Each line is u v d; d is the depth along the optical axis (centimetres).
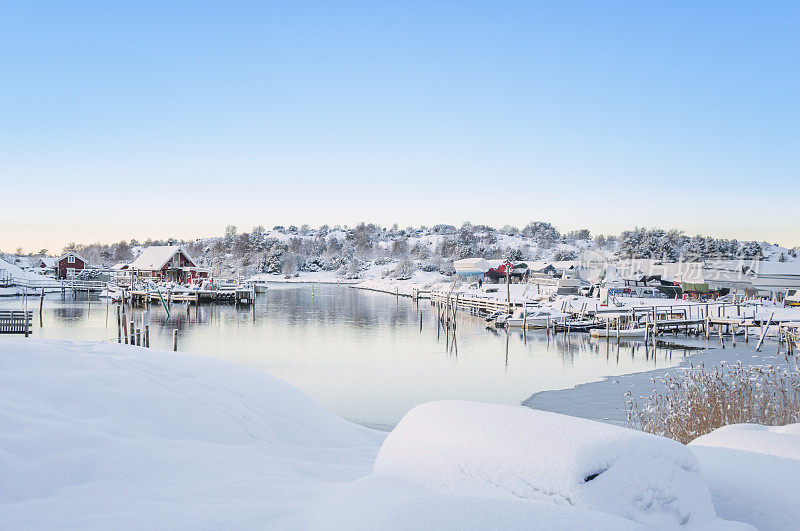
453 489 384
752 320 3422
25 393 667
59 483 480
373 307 6375
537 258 14350
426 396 1920
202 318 4969
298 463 646
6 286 7831
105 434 602
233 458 616
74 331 3866
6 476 455
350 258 15362
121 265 9800
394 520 309
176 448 614
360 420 1582
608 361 2733
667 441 387
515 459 377
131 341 2295
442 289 8400
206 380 908
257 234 16825
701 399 992
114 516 411
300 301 7250
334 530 338
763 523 394
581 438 376
